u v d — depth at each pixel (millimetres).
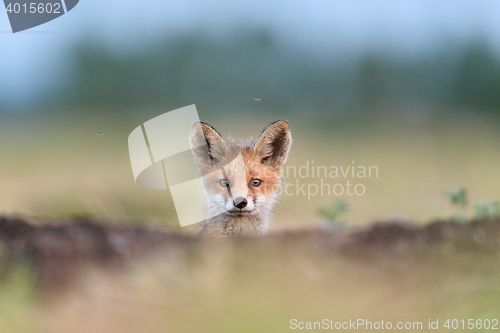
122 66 48812
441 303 5680
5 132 33531
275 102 40906
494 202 7609
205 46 50188
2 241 6074
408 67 46219
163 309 5406
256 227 10406
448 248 6473
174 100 42719
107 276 5742
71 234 6227
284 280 5918
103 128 31547
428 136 31234
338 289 5844
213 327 5227
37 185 17375
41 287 5500
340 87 45219
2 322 5051
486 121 35250
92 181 17172
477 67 42438
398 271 6121
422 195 16125
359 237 6688
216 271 5996
